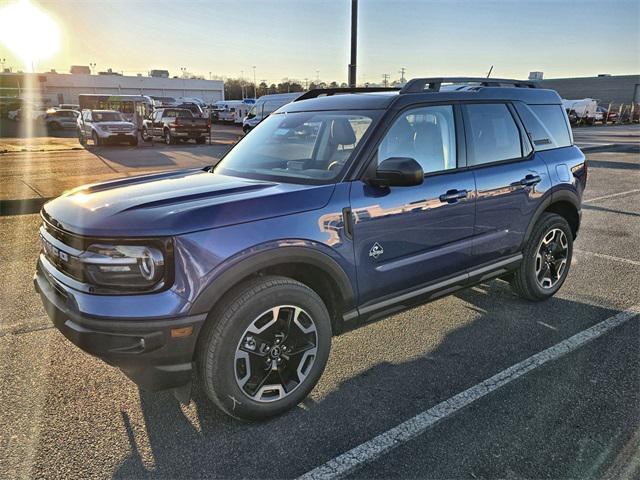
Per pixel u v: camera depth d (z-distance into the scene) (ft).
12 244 20.30
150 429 8.98
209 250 8.02
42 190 31.89
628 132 110.32
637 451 8.30
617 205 29.71
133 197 9.17
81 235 8.05
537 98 14.43
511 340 12.40
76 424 9.07
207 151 67.10
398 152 10.63
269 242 8.52
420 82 11.85
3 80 222.48
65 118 120.57
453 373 10.87
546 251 14.44
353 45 31.45
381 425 9.09
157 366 8.02
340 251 9.46
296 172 10.59
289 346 9.27
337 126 10.95
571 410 9.44
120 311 7.77
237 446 8.54
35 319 13.43
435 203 10.93
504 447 8.44
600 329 12.95
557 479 7.70
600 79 212.02
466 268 12.13
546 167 13.87
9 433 8.79
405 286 10.85
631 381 10.42
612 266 18.25
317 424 9.14
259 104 103.40
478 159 12.28
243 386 8.75
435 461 8.13
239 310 8.36
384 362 11.39
